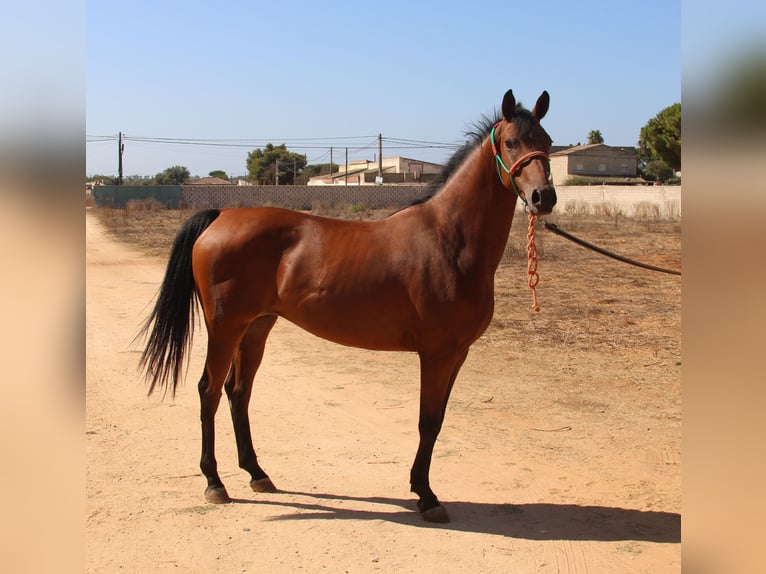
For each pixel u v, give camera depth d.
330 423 6.33
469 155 4.46
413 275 4.36
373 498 4.71
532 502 4.64
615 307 11.79
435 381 4.40
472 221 4.36
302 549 3.93
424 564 3.76
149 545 3.94
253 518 4.36
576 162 57.47
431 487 4.89
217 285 4.62
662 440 5.80
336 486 4.93
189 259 4.76
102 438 5.79
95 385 7.37
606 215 32.69
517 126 4.17
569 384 7.49
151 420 6.31
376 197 43.09
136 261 18.70
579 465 5.29
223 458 5.46
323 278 4.52
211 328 4.66
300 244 4.64
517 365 8.29
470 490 4.84
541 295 12.96
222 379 4.70
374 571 3.67
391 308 4.45
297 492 4.81
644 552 3.90
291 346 9.68
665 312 11.34
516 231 23.14
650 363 8.30
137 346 9.21
